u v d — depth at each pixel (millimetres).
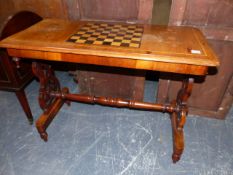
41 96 1715
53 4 2082
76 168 1562
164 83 1934
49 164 1592
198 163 1600
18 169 1556
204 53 1183
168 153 1682
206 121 2008
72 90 2447
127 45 1264
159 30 1526
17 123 1976
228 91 1805
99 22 1719
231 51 1620
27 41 1311
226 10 1484
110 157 1646
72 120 2016
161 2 2029
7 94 2367
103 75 2090
